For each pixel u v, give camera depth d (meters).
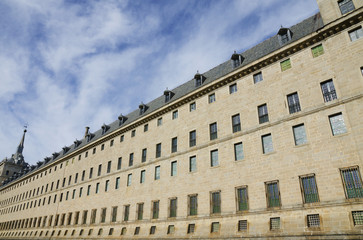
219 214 25.86
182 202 29.78
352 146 20.05
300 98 23.95
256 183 24.34
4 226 78.62
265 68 27.45
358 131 19.97
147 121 39.75
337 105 21.62
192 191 29.27
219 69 34.56
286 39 27.78
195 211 28.33
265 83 26.92
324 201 20.11
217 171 27.73
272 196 23.09
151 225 32.09
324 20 23.95
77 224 45.94
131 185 38.06
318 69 23.58
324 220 19.48
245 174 25.39
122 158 41.94
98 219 41.56
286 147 23.44
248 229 23.02
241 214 24.33
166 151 34.53
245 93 28.28
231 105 29.11
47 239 51.19
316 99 22.94
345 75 21.80
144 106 44.25
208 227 25.98
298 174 22.03
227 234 24.05
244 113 27.62
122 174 40.56
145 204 34.34
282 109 24.81
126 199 37.81
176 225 29.08
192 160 31.06
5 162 100.88
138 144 39.75
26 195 72.12
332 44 23.22
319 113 22.41
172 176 32.25
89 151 51.50
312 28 25.75
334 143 20.94
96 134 56.62
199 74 35.09
